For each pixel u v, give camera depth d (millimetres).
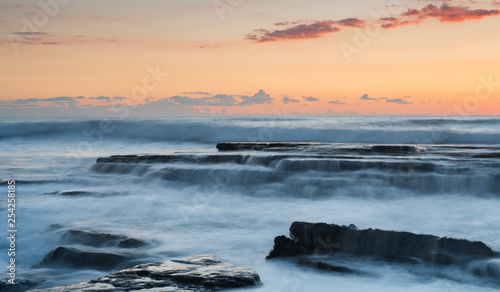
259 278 5930
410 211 10086
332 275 6488
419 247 6895
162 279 5594
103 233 8555
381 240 7098
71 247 7543
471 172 12094
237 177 13508
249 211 10664
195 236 8805
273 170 13555
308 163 13383
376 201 11469
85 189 13414
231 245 8195
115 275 5715
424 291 5891
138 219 10195
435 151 16250
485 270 6340
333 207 10820
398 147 16141
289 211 10508
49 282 6602
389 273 6535
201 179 13758
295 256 7262
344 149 16516
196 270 5875
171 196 12469
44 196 12438
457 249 6715
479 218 9305
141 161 16016
